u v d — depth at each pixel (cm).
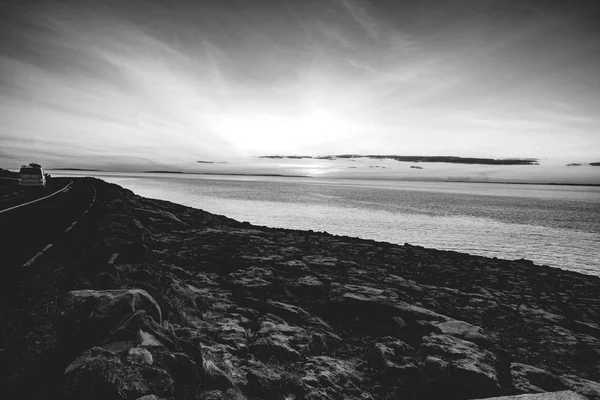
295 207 7388
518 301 1167
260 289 889
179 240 1398
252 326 652
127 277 638
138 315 392
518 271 1725
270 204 7894
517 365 630
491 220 6694
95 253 736
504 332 842
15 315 476
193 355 405
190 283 863
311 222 5038
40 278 651
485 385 539
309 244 1770
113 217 1317
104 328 388
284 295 883
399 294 961
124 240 824
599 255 3462
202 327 592
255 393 438
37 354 385
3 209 1939
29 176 3584
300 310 779
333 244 1884
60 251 891
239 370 482
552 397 422
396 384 533
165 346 374
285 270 1115
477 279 1443
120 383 294
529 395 426
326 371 527
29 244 983
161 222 1719
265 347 556
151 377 313
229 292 853
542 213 9025
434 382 538
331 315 807
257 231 2042
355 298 831
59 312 417
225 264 1116
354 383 522
